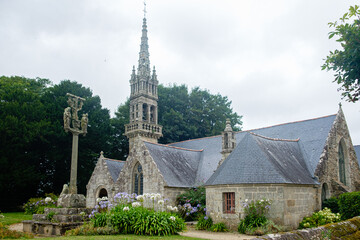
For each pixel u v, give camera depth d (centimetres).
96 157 4725
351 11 1092
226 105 6281
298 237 862
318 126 3075
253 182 2150
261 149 2370
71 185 2027
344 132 3091
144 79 4297
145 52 4453
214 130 5634
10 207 4047
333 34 1102
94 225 1585
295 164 2605
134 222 1510
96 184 3512
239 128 6169
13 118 3825
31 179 3891
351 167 3052
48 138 4181
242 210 2139
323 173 2655
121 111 5850
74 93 4875
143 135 4122
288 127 3309
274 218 2072
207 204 2380
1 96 4216
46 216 1825
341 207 2170
